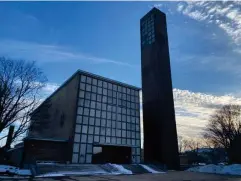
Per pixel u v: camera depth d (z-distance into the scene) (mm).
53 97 40250
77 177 18891
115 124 34125
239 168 30531
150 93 39375
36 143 27703
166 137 34906
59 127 34312
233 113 52438
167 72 40281
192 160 72125
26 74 32344
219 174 27844
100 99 33938
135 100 38469
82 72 33125
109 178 18719
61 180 16484
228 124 51719
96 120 32281
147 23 45438
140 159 34594
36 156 27031
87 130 30828
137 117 37406
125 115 35969
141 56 43969
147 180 17828
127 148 34406
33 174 19641
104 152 31969
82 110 31422
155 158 34750
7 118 29641
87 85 33312
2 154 30375
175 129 36656
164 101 37250
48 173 20281
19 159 28594
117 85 37031
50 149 28375
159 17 44438
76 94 31859
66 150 29250
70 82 35094
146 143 37375
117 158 33000
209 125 55562
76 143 29219
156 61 39969
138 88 39188
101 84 35031
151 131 37031
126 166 27812
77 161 28406
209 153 75438
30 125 33625
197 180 18984
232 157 48656
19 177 17656
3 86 29828
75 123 30094
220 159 70688
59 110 36250
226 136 51156
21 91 31297
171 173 26922
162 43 41969
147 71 41469
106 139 32219
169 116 36844
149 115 38406
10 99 30156
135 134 35844
